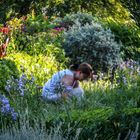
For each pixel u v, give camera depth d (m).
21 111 6.43
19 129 5.52
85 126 5.34
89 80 9.21
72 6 16.64
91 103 6.63
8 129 5.42
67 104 6.63
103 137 5.26
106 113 5.47
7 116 6.05
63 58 10.97
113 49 12.02
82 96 7.14
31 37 11.02
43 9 17.05
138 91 7.53
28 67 9.30
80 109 6.28
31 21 13.04
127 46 13.80
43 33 11.85
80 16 14.30
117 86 9.06
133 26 16.28
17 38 10.78
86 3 16.77
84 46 11.88
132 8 19.58
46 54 10.71
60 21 14.25
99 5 16.86
